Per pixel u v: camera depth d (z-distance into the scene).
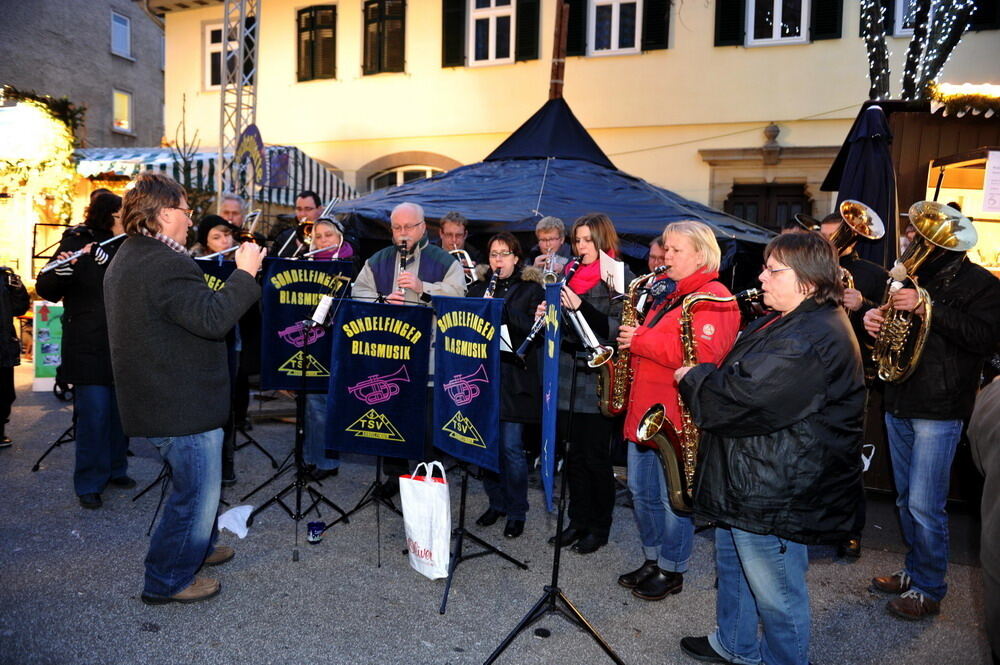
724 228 6.84
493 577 3.63
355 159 13.69
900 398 3.33
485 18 12.73
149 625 3.01
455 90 12.95
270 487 4.86
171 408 2.96
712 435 2.47
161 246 2.96
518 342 3.86
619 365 3.43
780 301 2.39
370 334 3.60
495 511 4.38
